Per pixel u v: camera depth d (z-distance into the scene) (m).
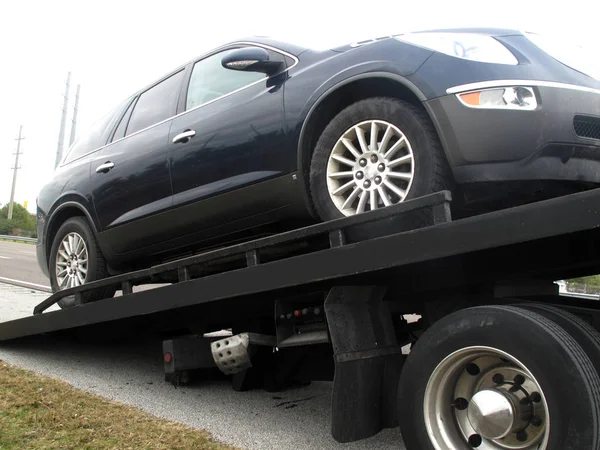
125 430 2.96
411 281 2.92
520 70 2.72
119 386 4.05
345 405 2.62
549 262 2.65
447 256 2.38
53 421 3.04
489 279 2.78
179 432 2.98
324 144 3.18
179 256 4.57
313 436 3.09
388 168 2.97
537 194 2.90
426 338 2.38
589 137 2.78
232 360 3.49
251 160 3.57
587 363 1.99
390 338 2.92
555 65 2.84
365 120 3.05
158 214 4.16
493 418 2.15
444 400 2.35
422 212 2.74
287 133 3.38
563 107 2.68
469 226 2.31
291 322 3.23
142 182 4.32
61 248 5.20
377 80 3.04
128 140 4.64
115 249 4.69
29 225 54.28
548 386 1.99
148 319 4.17
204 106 4.02
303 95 3.34
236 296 3.24
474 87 2.71
